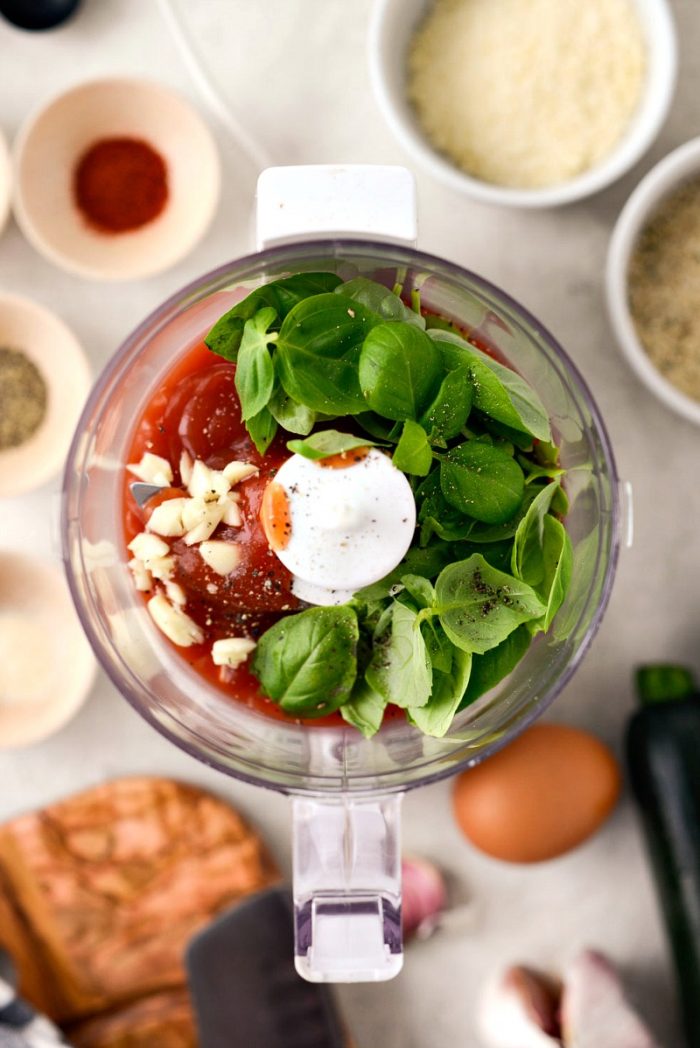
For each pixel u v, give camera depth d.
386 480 0.89
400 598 0.89
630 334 1.27
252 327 0.89
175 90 1.39
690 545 1.42
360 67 1.38
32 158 1.34
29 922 1.39
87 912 1.39
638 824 1.43
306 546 0.89
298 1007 1.38
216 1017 1.38
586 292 1.39
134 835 1.39
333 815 1.03
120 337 1.40
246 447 0.96
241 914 1.37
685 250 1.33
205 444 0.98
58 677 1.38
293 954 1.38
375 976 0.99
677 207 1.33
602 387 1.40
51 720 1.35
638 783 1.32
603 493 1.04
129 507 1.03
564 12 1.30
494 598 0.86
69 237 1.37
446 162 1.32
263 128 1.38
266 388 0.87
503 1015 1.39
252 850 1.39
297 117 1.38
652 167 1.39
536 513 0.88
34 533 1.39
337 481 0.88
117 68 1.39
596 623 1.03
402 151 1.38
